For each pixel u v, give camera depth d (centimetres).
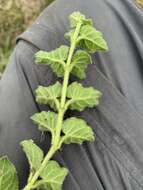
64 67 36
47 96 36
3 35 151
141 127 37
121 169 36
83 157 36
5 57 141
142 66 40
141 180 36
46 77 38
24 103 38
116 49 40
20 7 155
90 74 38
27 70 39
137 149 37
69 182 36
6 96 38
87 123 37
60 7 41
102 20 41
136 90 39
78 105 36
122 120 37
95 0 42
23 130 37
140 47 40
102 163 37
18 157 37
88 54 37
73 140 35
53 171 33
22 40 40
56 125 35
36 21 41
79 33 38
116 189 36
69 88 36
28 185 33
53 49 39
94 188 36
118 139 37
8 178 33
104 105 37
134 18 41
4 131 38
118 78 39
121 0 42
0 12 154
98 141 37
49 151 34
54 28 40
